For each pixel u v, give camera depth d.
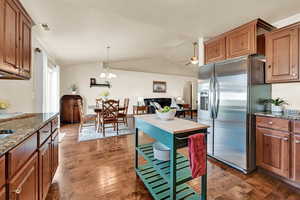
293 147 1.79
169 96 8.84
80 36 3.32
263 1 1.89
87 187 1.83
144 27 3.43
